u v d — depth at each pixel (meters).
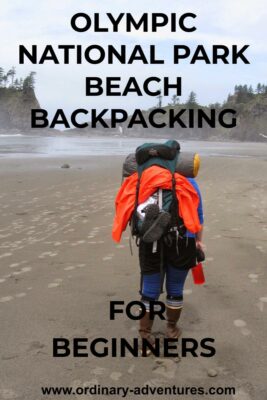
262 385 2.95
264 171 18.48
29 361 3.28
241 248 6.25
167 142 3.34
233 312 4.08
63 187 13.12
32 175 16.16
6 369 3.17
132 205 3.23
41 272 5.35
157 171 3.18
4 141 69.12
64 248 6.44
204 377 3.06
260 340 3.54
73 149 42.31
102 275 5.18
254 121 192.12
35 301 4.42
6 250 6.40
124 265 5.55
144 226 3.10
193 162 3.25
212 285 4.77
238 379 3.03
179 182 3.19
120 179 15.14
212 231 7.30
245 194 11.68
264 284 4.80
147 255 3.26
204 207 9.62
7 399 2.83
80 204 10.23
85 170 18.28
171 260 3.29
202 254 3.50
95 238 7.02
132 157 3.42
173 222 3.16
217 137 192.62
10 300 4.46
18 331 3.77
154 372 3.13
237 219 8.29
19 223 8.23
